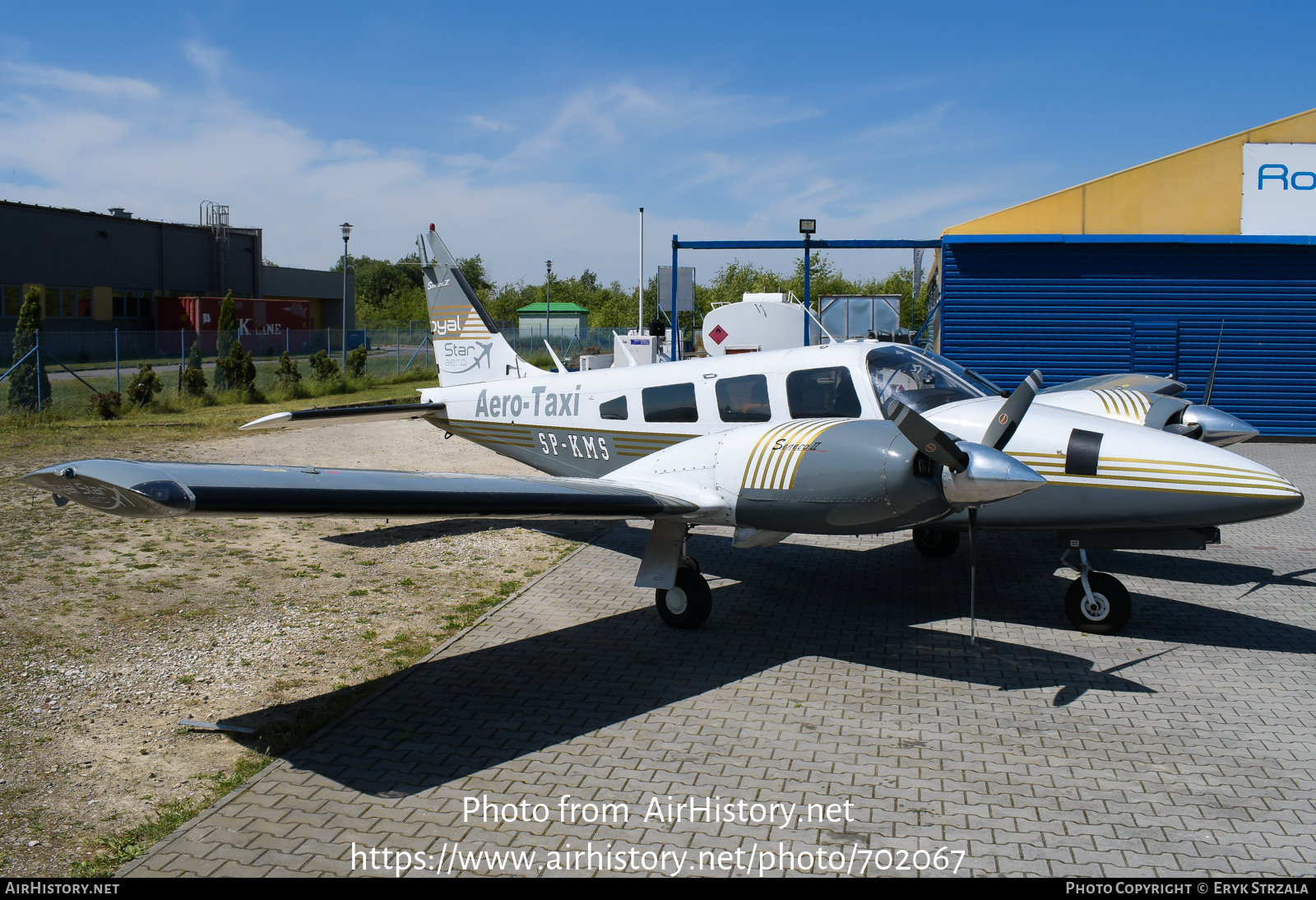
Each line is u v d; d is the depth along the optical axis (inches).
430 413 376.8
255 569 308.0
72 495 167.9
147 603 266.8
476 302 401.1
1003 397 281.0
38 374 692.7
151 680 212.2
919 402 270.5
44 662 219.0
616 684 217.9
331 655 233.0
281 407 797.9
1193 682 219.1
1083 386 376.5
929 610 279.9
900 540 374.9
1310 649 243.0
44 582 279.6
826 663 232.8
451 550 346.3
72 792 161.2
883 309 704.4
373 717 196.2
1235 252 609.9
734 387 300.4
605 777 170.4
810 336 708.7
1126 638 252.4
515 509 199.8
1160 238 608.4
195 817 154.0
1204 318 616.4
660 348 741.3
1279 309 609.3
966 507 215.9
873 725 194.7
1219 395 623.2
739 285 1756.9
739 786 167.2
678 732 190.5
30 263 1498.5
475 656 235.6
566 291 2785.4
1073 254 624.7
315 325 2341.3
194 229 1881.2
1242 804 160.6
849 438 218.5
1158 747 183.6
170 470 161.5
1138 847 146.6
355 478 187.2
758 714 200.4
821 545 367.2
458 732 189.6
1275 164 606.9
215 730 187.2
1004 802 161.5
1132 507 240.7
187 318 1689.2
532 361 1448.1
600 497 214.1
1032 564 338.0
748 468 233.5
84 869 137.9
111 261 1669.5
